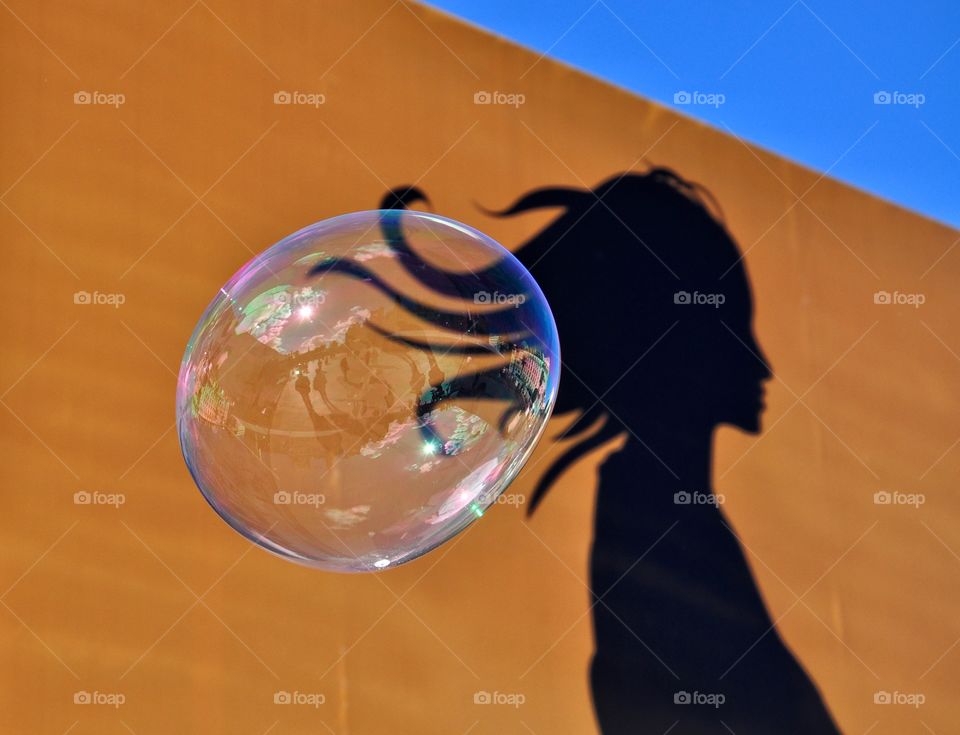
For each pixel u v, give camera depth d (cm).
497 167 211
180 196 202
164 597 189
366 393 80
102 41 204
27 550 187
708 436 206
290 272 86
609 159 215
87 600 187
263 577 192
